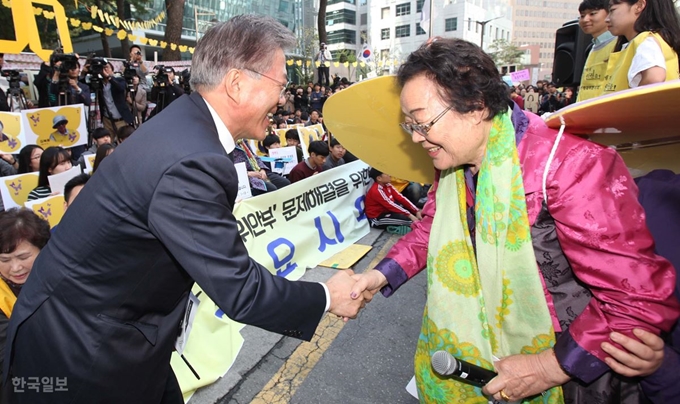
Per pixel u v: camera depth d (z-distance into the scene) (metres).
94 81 6.72
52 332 1.25
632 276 1.09
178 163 1.15
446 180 1.48
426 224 1.72
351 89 1.75
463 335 1.41
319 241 4.41
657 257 1.14
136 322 1.31
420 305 3.42
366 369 2.64
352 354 2.79
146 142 1.21
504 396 1.28
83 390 1.25
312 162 5.64
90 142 6.55
